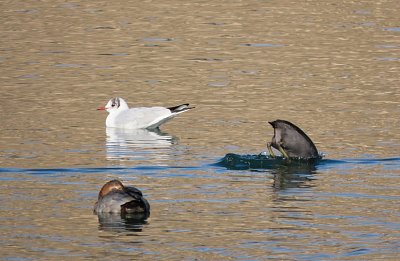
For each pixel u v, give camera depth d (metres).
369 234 13.64
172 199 15.73
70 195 15.95
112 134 22.19
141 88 26.70
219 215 14.69
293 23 35.12
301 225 14.13
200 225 14.07
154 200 15.65
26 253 12.63
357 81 27.41
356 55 30.67
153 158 19.28
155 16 36.28
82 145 20.62
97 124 23.20
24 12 37.03
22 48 31.56
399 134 21.52
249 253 12.70
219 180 17.27
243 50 31.34
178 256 12.54
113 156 19.45
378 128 22.12
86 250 12.76
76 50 31.38
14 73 28.23
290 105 24.67
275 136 18.75
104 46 31.97
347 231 13.79
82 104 24.97
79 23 35.19
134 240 13.24
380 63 29.64
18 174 17.56
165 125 23.38
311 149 18.77
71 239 13.27
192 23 35.16
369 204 15.44
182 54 30.89
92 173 17.78
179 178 17.42
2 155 19.23
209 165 18.58
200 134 21.92
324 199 15.77
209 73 28.45
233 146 20.53
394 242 13.23
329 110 24.11
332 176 17.56
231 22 35.31
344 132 21.69
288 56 30.55
